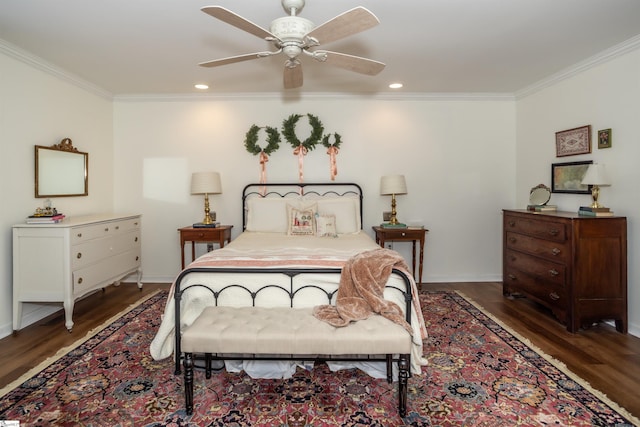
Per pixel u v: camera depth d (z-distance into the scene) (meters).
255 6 2.26
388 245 4.55
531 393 2.05
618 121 3.01
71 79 3.62
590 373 2.28
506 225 3.92
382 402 1.98
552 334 2.91
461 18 2.45
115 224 3.66
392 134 4.49
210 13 1.67
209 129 4.45
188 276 2.30
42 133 3.28
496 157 4.53
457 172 4.53
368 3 2.23
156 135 4.45
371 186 4.52
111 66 3.38
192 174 4.24
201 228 4.09
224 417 1.85
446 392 2.07
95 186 4.08
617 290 2.92
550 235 3.17
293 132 4.39
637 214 2.87
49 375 2.25
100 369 2.33
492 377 2.24
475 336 2.87
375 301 2.02
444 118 4.50
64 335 2.88
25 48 2.94
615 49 2.96
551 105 3.83
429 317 3.30
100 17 2.41
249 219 4.16
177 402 1.97
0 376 2.24
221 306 2.19
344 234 3.96
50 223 2.98
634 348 2.64
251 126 4.45
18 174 3.03
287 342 1.80
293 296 2.25
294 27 2.01
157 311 3.44
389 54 3.10
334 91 4.33
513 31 2.66
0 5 2.24
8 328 2.93
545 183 3.96
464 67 3.46
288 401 1.99
